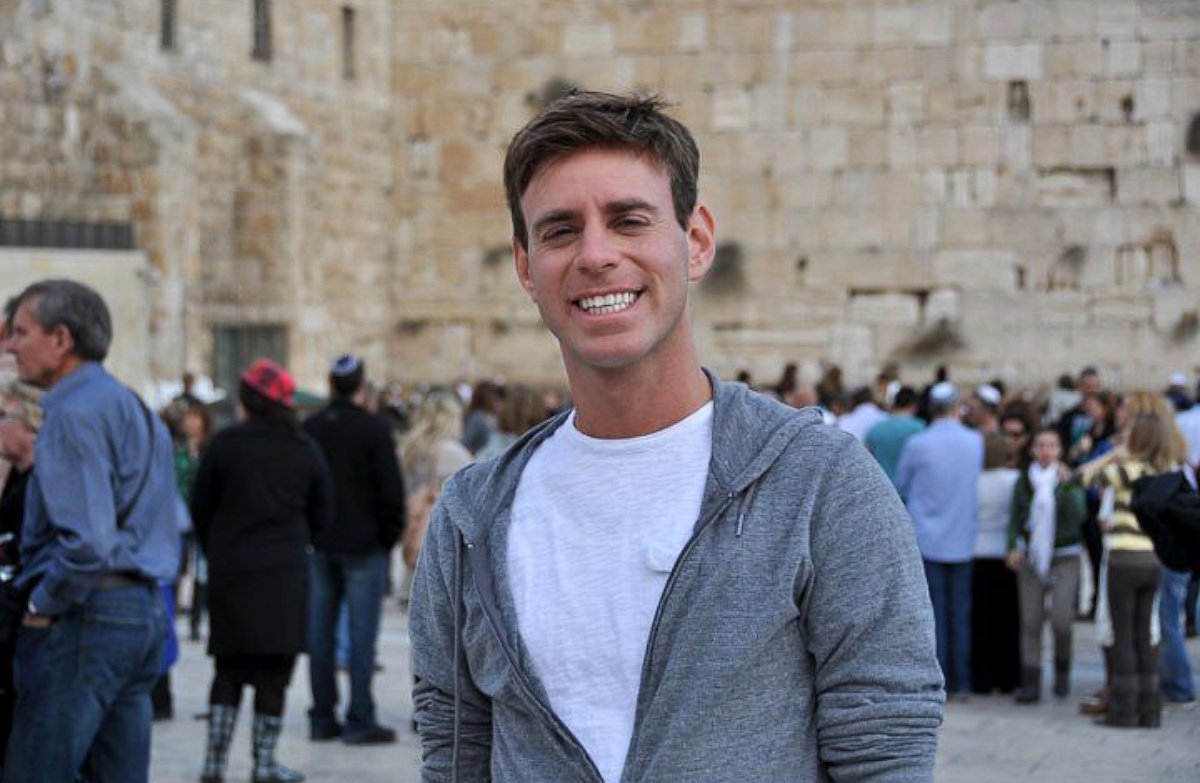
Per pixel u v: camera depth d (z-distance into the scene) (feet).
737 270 114.83
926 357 112.68
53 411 28.78
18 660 29.32
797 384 81.15
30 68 90.74
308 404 92.94
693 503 14.26
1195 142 110.11
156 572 29.58
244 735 49.29
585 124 14.33
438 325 118.73
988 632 54.60
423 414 54.70
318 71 113.29
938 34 112.47
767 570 13.92
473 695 15.10
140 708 30.22
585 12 116.47
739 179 115.03
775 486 14.17
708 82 115.24
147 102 94.22
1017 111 111.96
